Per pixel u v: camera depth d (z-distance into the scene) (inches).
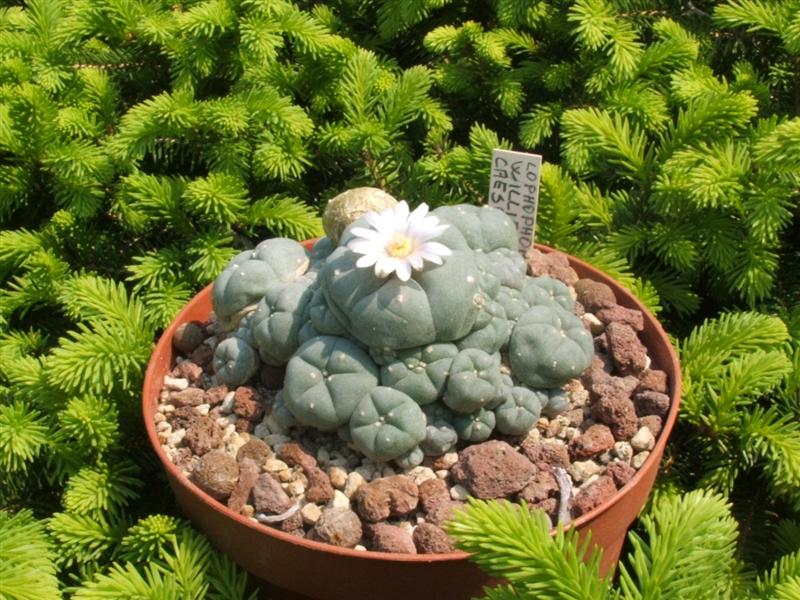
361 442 18.4
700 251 23.5
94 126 26.3
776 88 26.2
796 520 21.5
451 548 17.8
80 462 21.1
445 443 18.8
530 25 27.1
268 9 25.7
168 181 24.8
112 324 22.2
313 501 18.6
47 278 24.7
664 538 17.1
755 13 24.8
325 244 21.4
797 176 22.5
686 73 24.9
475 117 28.3
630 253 23.9
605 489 18.4
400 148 26.1
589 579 16.3
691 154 23.0
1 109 26.0
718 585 17.9
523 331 19.2
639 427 19.4
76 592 18.4
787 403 21.6
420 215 18.8
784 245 24.4
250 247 25.4
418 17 27.6
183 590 18.5
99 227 26.9
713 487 21.0
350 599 18.4
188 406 20.1
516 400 19.0
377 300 18.0
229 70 27.0
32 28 28.6
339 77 26.8
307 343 18.7
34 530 20.0
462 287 18.2
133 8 27.3
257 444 19.0
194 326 21.3
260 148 25.2
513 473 18.4
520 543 16.3
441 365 18.5
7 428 20.7
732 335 21.6
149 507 21.5
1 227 27.5
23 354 24.2
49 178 26.5
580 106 26.5
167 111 24.4
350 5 29.3
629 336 20.3
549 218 23.7
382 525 18.1
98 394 21.3
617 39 25.4
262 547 18.1
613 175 25.7
